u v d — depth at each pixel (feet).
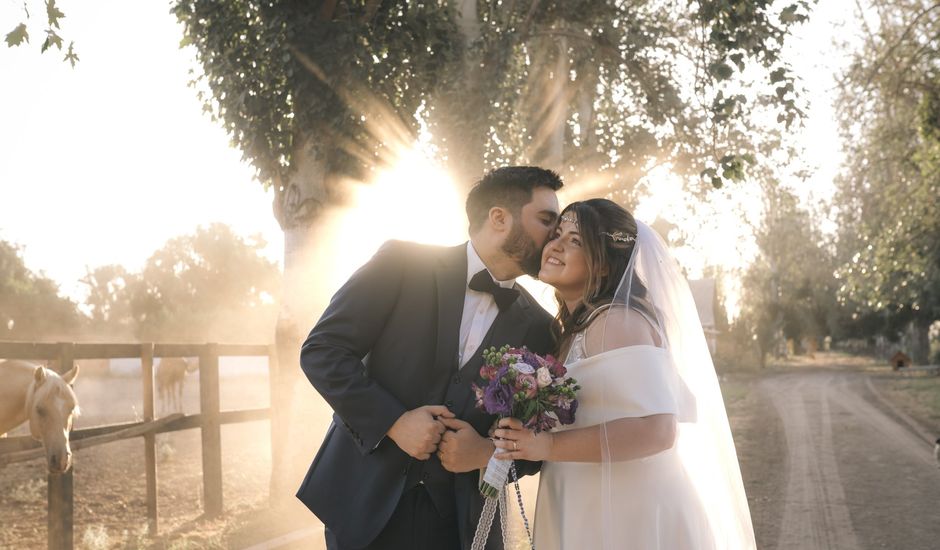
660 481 9.86
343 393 9.29
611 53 43.57
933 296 133.28
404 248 10.28
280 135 28.99
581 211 10.09
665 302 10.37
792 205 53.57
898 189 76.48
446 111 33.17
